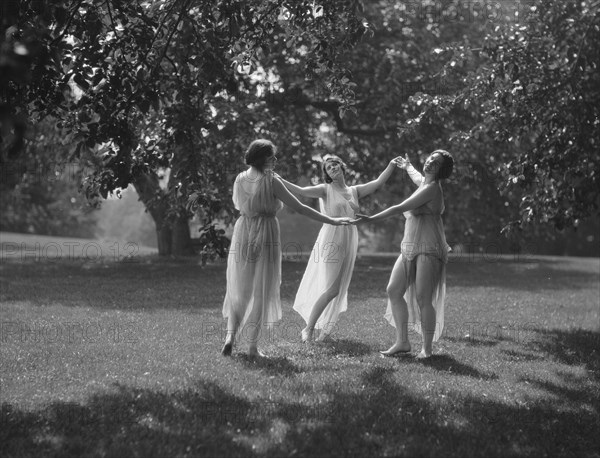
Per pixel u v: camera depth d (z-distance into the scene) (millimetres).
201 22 7695
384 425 5566
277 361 7711
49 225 56281
